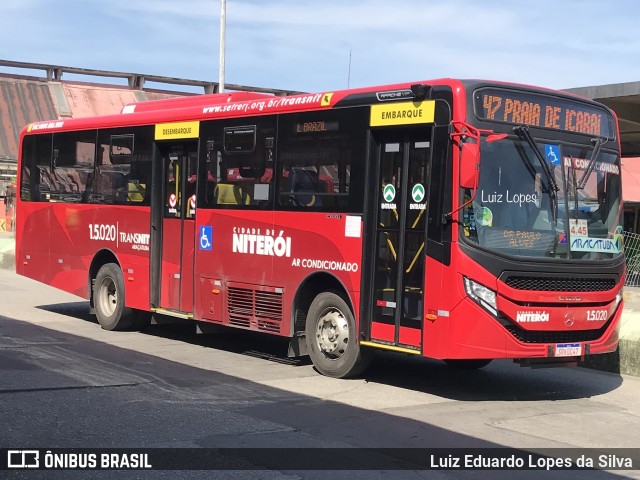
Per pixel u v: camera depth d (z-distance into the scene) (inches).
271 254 381.1
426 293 313.0
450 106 307.4
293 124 373.4
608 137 349.7
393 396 327.0
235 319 400.5
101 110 1446.9
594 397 346.9
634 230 984.3
